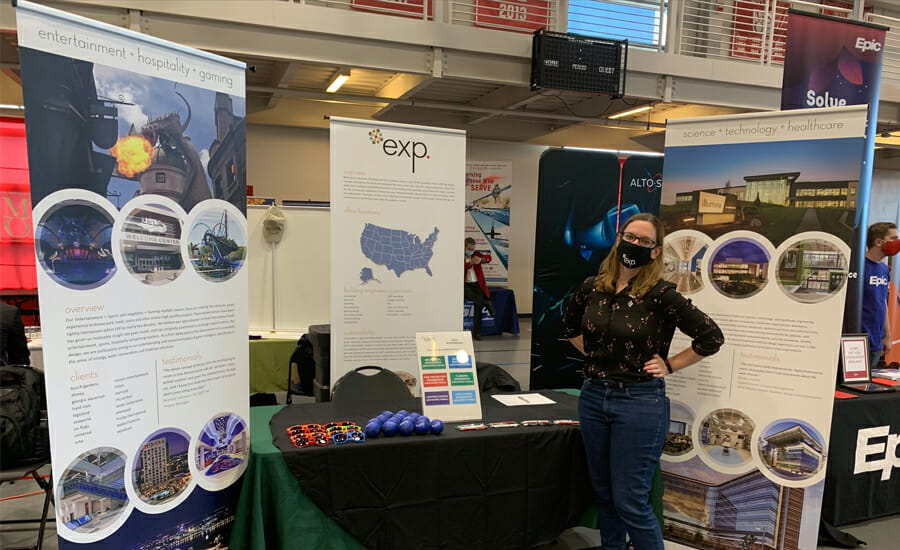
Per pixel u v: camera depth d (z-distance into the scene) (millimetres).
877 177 8672
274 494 1786
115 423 1541
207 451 1791
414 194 2877
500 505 2045
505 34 4957
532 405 2447
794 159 2123
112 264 1516
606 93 5129
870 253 3285
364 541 1875
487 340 7270
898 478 2730
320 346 3258
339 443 1868
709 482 2324
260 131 7137
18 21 1320
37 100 1354
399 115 7438
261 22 4223
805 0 6375
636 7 5812
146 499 1632
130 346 1569
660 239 1913
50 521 2627
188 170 1703
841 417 2551
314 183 7406
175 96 1657
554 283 3977
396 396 2537
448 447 1966
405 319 2891
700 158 2309
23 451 2154
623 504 1890
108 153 1498
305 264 4055
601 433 1952
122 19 3930
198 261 1746
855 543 2488
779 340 2170
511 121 8008
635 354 1881
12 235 4340
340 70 5137
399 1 5098
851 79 3174
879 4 6785
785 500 2180
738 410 2256
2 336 2730
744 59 6074
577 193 3939
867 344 2861
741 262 2236
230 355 1856
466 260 7262
